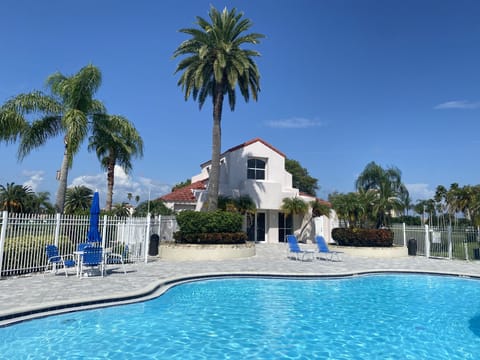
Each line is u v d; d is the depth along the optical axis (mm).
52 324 7688
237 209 24703
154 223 20875
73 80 16453
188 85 23500
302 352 6633
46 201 46531
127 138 19516
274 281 13609
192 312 9156
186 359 6148
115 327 7707
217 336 7391
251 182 26984
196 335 7410
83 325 7727
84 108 16875
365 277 14938
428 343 7270
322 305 10258
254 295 11305
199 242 19453
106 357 6121
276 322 8492
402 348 6953
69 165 16203
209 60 23406
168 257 18750
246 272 14211
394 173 34062
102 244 15453
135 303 9539
